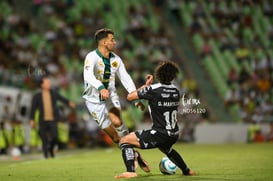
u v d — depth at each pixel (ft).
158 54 317.83
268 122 276.21
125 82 97.30
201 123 273.13
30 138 230.07
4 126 215.51
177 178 86.17
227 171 100.27
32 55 295.07
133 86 97.04
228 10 344.28
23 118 234.99
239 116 286.25
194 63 320.91
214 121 289.12
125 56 309.42
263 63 307.58
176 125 87.40
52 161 138.82
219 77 308.81
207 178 86.38
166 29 341.82
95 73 95.25
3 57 280.72
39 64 285.23
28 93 239.50
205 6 347.97
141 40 323.37
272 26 337.93
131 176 86.43
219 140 266.36
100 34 94.73
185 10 349.20
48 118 165.68
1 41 289.74
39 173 102.83
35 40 308.40
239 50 318.45
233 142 264.93
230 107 291.99
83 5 338.95
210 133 267.18
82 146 255.91
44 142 165.99
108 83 96.58
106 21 329.72
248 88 293.84
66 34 315.58
